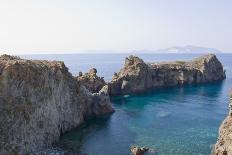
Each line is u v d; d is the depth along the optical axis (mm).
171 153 60844
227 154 52188
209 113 96750
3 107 56844
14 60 67500
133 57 149250
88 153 61438
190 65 185500
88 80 124500
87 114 92500
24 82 61906
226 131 54906
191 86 163250
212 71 183875
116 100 122062
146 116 93250
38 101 64625
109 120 88750
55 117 70875
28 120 60094
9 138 54812
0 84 58375
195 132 75312
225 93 138875
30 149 58719
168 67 168250
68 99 80312
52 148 63469
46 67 72500
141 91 142375
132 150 61406
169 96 131250
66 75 83938
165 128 79500
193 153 60719
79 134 74812
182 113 96812
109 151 62656
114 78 140875
